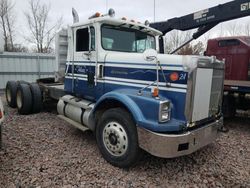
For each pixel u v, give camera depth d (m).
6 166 3.70
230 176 3.63
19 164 3.77
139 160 3.78
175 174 3.65
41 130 5.46
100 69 4.50
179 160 4.09
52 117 6.70
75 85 5.17
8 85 8.01
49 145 4.57
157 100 3.36
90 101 4.85
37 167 3.69
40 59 13.66
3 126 5.70
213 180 3.50
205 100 3.69
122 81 4.17
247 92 5.89
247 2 5.38
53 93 6.78
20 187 3.19
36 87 7.07
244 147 4.76
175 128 3.31
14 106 7.86
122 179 3.46
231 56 6.09
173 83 3.51
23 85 7.00
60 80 5.98
